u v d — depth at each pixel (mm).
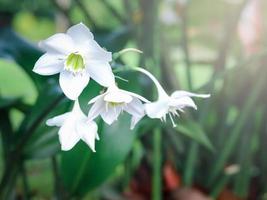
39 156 883
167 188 1148
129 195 1179
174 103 647
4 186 879
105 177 904
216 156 1134
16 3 3029
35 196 1333
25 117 889
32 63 1006
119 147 899
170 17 1324
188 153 1120
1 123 955
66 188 937
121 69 667
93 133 643
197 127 953
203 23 1393
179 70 1759
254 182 1245
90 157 902
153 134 1070
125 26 1144
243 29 1314
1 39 1058
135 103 641
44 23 3375
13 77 1654
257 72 1099
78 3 1193
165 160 1160
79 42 607
